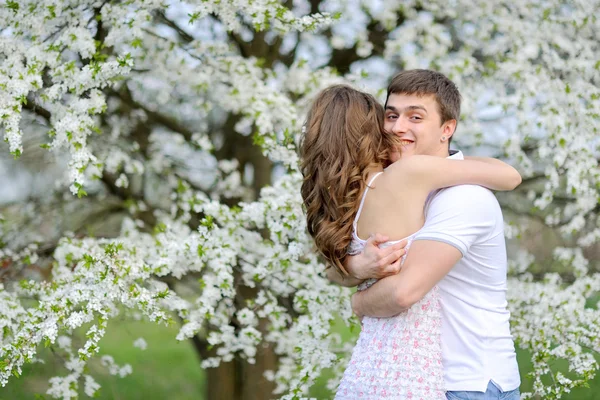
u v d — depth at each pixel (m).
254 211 3.58
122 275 3.13
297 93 4.63
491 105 4.37
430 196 2.23
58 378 4.04
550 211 4.84
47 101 3.43
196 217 4.90
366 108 2.35
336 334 3.95
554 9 4.61
